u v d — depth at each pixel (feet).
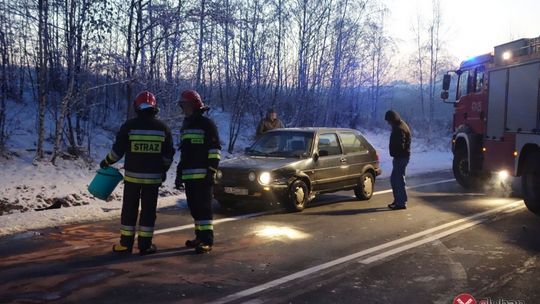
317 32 68.80
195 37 47.80
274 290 16.79
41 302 15.29
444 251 22.00
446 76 43.83
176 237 23.85
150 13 43.73
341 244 23.03
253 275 18.34
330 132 34.22
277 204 31.35
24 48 44.91
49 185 35.42
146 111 20.70
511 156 35.17
